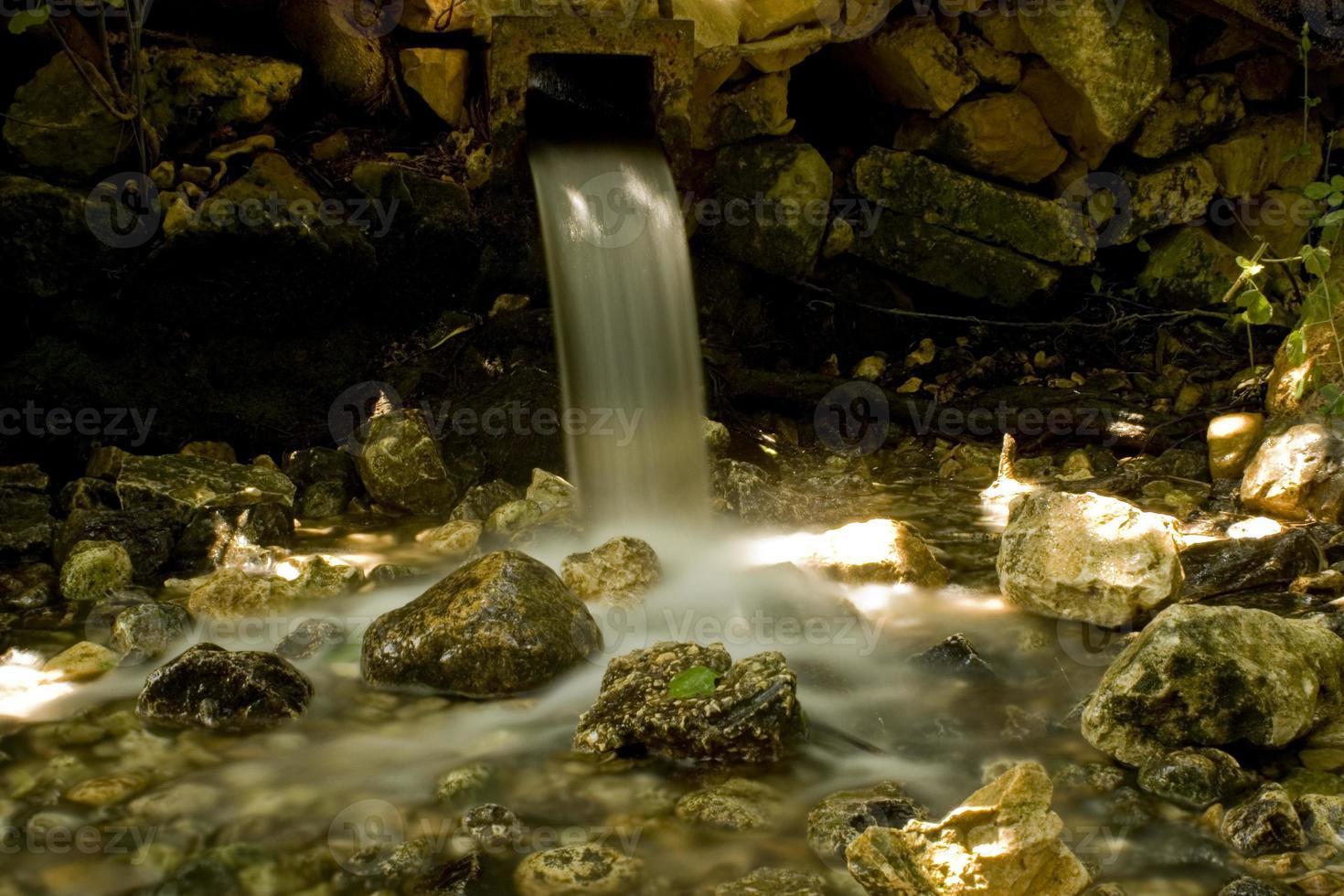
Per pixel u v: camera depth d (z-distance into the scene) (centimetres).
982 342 668
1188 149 662
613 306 547
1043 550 407
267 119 575
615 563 423
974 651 367
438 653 353
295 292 551
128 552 449
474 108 611
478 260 583
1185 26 652
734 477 518
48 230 512
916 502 538
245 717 335
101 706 345
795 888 258
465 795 298
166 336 543
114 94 519
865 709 345
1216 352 654
